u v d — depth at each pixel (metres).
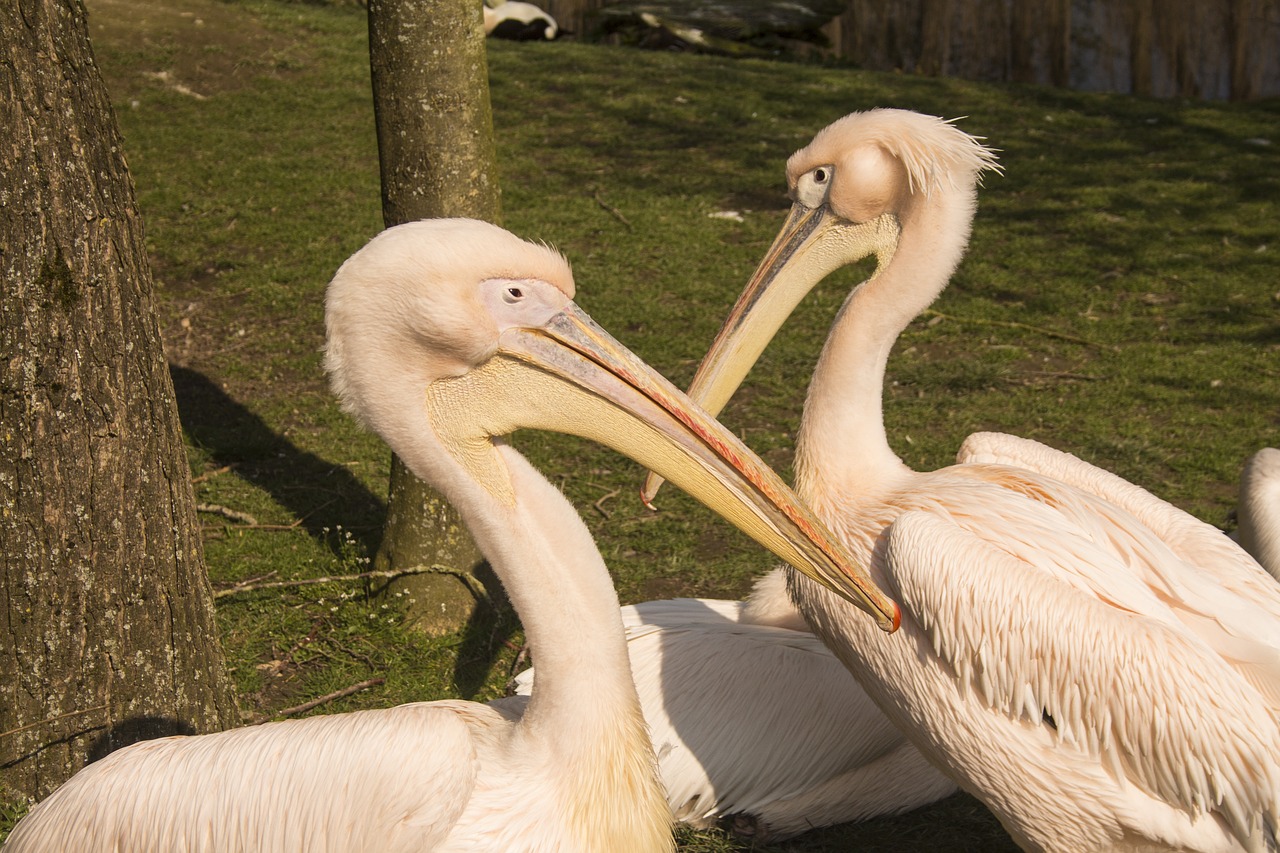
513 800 2.76
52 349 3.37
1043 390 7.72
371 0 4.83
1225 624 3.29
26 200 3.28
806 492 3.81
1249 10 16.84
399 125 4.89
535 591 2.81
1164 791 3.13
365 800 2.66
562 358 2.89
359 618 5.32
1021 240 10.45
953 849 4.14
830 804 4.20
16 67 3.23
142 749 2.96
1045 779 3.30
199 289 9.31
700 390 4.23
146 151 11.91
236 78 13.99
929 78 16.36
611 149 12.76
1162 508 3.87
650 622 4.53
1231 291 9.27
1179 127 14.27
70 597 3.52
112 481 3.54
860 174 3.91
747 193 11.57
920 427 7.23
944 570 3.23
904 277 3.82
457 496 2.91
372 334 2.85
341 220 10.50
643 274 9.62
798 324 8.72
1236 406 7.45
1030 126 14.20
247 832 2.73
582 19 19.12
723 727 4.12
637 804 2.85
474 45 4.90
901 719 3.61
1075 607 3.15
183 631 3.78
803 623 4.52
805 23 18.48
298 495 6.48
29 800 3.56
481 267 2.82
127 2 15.30
